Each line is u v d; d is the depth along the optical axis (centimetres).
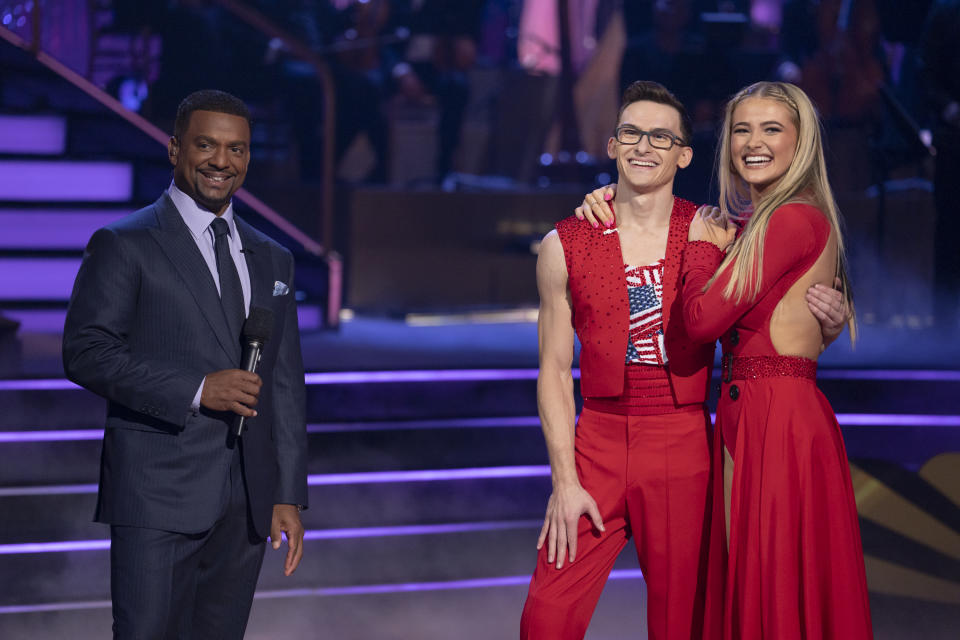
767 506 985
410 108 3238
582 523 1046
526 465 1666
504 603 1484
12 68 2336
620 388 1027
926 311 2505
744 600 986
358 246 2753
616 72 3472
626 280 1034
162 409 937
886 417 1736
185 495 960
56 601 1433
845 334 2289
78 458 1539
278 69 2834
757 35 3438
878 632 1406
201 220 999
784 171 1016
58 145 2338
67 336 955
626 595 1510
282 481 1043
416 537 1541
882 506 1552
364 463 1620
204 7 2745
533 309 2792
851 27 2859
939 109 2223
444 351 2072
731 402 1018
